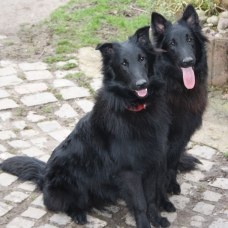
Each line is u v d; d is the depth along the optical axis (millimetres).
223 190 7035
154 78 5949
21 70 10625
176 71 6430
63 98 9562
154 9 13055
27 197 6789
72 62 11008
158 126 6043
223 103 9547
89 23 12844
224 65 9898
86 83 10125
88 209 6586
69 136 6555
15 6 14078
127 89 5824
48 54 11438
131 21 12844
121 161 5980
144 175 6266
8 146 8047
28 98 9516
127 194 6133
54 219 6359
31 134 8422
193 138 8406
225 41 9688
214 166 7641
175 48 6355
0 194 6828
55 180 6359
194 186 7145
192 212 6559
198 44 6527
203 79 6684
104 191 6484
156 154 6078
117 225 6328
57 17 13266
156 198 6551
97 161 6230
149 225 6105
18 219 6344
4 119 8820
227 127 8734
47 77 10367
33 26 12891
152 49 5949
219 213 6520
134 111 5930
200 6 11641
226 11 11430
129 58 5766
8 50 11539
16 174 7121
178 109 6457
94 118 6180
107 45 5902
